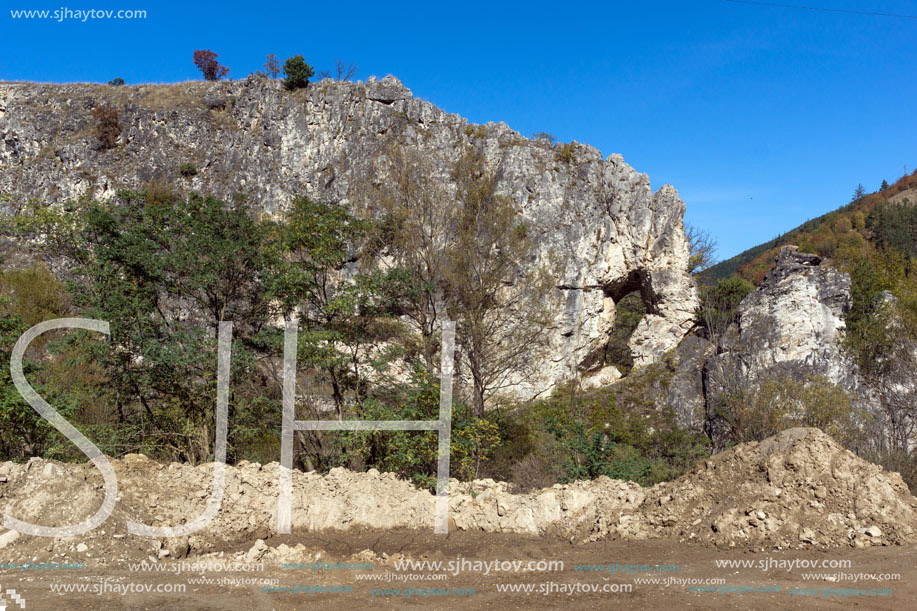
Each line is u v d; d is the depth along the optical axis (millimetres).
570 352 41156
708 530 11562
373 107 52625
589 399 33531
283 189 53844
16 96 65438
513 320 28266
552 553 11445
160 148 59375
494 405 27328
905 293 34500
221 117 62812
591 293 43438
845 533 10930
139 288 19844
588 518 12945
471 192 30531
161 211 21375
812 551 10641
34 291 27719
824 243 80500
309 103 56031
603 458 17797
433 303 26562
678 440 29797
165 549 10906
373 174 37438
